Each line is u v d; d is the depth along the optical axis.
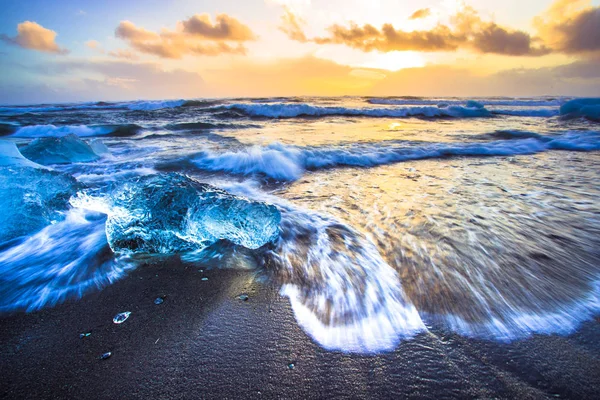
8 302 1.74
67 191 2.91
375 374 1.29
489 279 1.90
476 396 1.18
